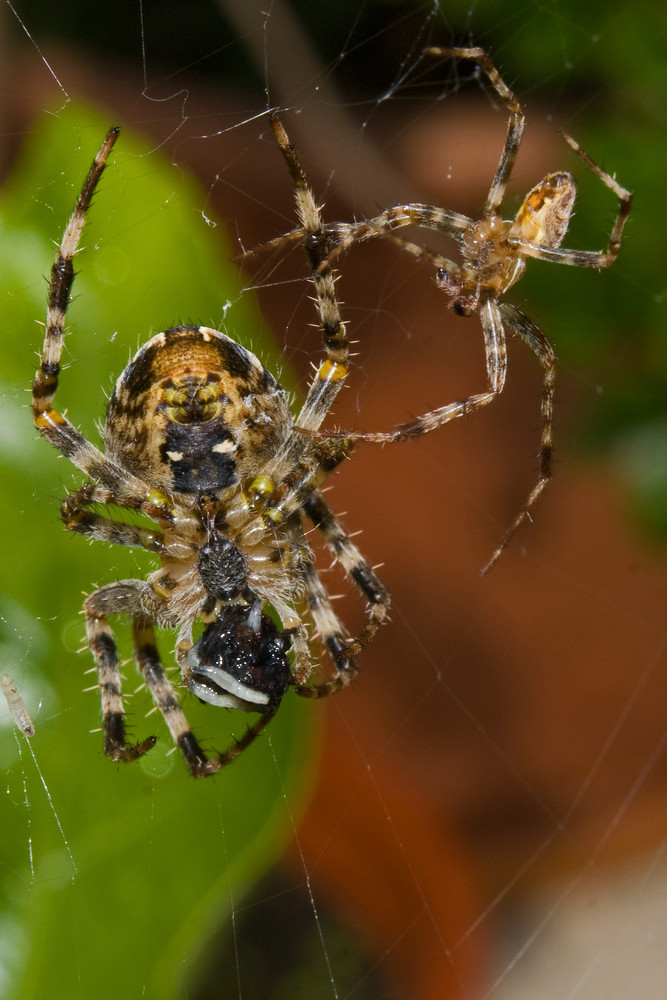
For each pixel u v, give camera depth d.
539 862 0.21
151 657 0.18
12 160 0.19
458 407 0.18
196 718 0.18
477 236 0.18
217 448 0.17
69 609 0.17
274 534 0.18
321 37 0.25
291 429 0.17
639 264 0.20
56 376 0.17
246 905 0.20
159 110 0.20
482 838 0.21
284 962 0.20
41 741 0.17
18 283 0.17
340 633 0.18
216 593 0.17
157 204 0.18
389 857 0.21
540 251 0.18
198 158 0.20
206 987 0.20
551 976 0.21
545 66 0.21
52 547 0.17
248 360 0.17
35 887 0.17
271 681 0.17
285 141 0.17
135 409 0.17
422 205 0.18
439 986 0.20
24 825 0.17
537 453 0.19
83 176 0.18
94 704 0.17
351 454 0.17
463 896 0.21
